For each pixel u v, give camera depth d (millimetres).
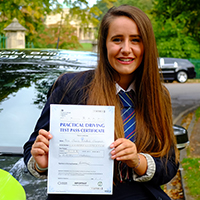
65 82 1614
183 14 8656
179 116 7988
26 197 1824
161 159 1569
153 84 1618
